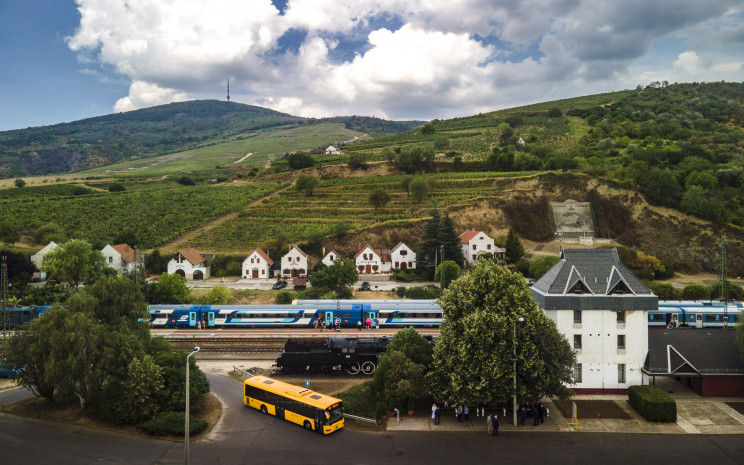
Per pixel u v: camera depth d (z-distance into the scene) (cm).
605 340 5128
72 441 4216
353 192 17600
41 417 4716
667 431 4359
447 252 12050
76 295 4938
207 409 4888
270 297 10100
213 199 17750
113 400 4516
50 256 10600
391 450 4050
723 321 7812
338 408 4466
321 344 6006
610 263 5316
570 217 15000
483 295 4675
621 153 19175
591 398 5084
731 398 5034
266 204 17150
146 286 8900
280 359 5816
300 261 12312
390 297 9950
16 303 9000
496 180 16512
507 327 4388
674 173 15900
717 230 13738
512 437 4281
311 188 17525
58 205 16688
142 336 5044
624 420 4588
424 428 4491
